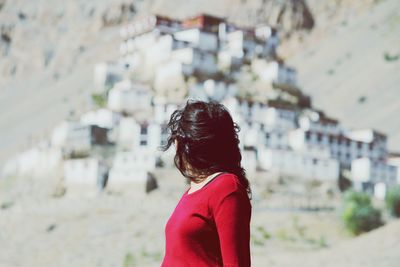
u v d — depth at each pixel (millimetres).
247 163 86062
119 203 80000
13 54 198500
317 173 87750
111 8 198500
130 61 122375
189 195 4734
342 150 95938
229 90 105188
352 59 158000
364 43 163625
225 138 4828
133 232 65375
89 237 64938
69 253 60125
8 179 103250
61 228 69125
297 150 93500
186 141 4797
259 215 69688
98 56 185750
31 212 79188
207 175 4789
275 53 120750
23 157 106250
